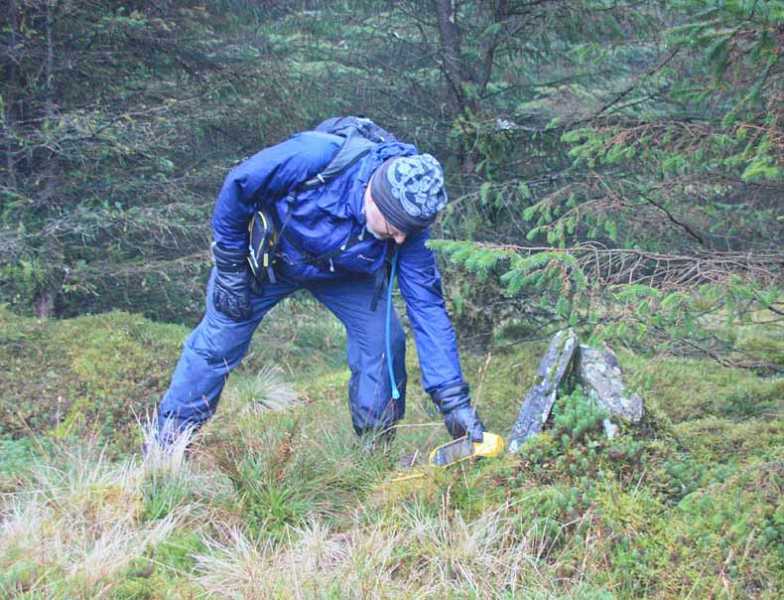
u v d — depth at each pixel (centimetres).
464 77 641
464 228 593
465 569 294
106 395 522
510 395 530
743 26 330
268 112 750
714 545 291
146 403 519
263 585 288
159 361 589
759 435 404
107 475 364
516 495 329
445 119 647
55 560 305
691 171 421
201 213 712
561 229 395
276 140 772
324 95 738
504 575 293
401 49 674
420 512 327
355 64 698
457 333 615
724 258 335
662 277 345
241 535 318
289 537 318
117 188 705
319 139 332
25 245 644
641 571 288
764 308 347
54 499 347
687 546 296
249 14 778
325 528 324
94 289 701
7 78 697
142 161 736
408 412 490
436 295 360
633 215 419
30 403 504
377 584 284
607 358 368
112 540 319
